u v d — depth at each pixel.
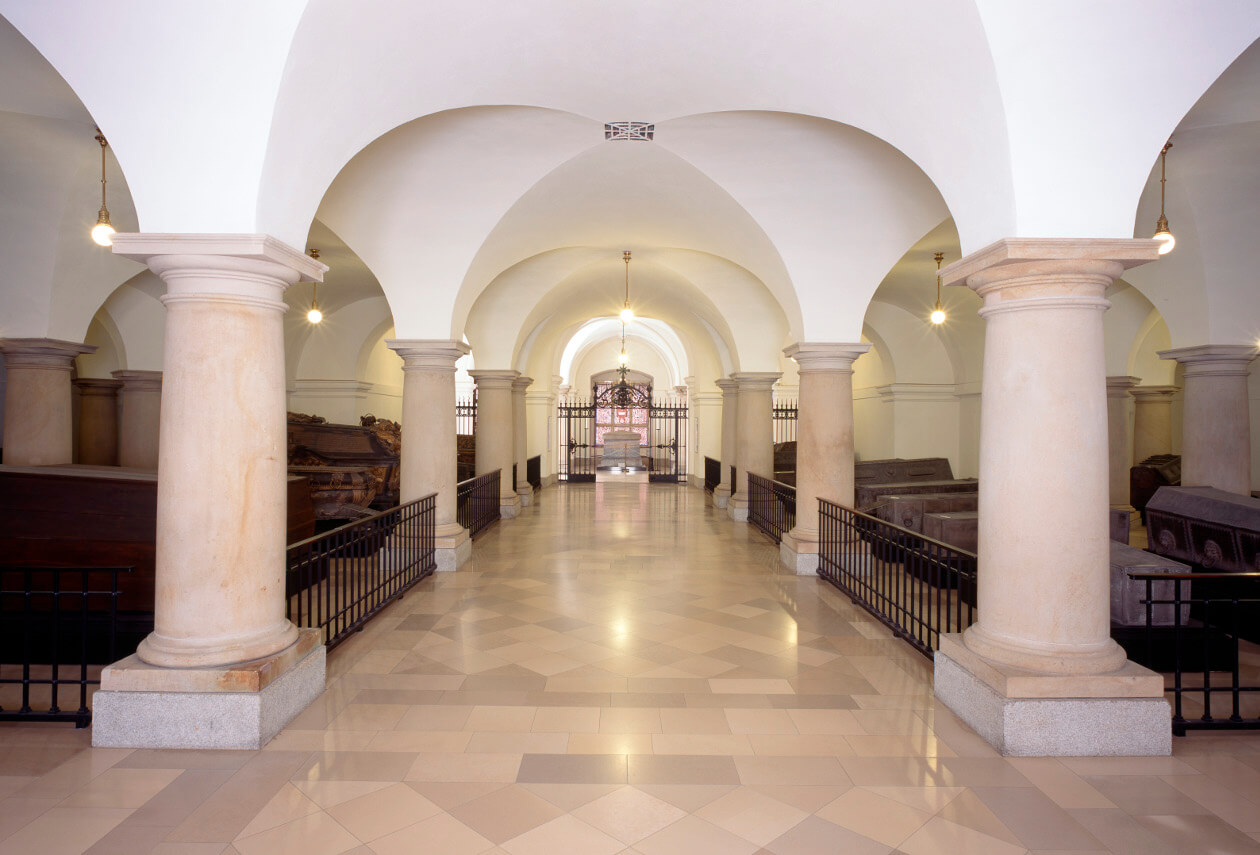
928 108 4.35
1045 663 3.85
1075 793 3.39
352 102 4.45
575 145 6.86
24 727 4.02
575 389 28.00
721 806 3.28
